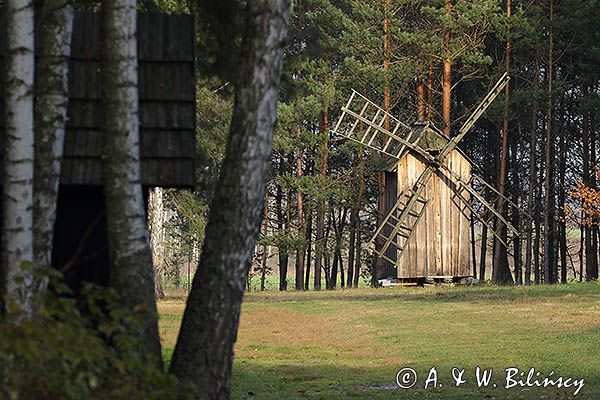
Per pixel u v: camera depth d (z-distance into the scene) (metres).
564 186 103.31
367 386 32.59
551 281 106.44
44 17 17.70
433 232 79.50
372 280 104.06
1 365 13.51
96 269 20.53
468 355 38.84
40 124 17.53
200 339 17.75
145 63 20.77
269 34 18.16
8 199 17.02
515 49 94.25
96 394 13.95
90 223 20.62
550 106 93.56
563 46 95.69
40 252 17.36
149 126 20.05
